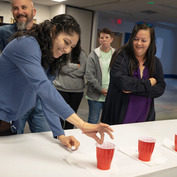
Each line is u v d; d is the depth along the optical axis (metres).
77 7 7.59
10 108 1.13
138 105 1.87
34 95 1.20
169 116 4.77
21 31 1.01
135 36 1.82
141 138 1.03
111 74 1.91
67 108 0.97
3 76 1.07
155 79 1.94
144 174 0.89
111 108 1.94
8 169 0.85
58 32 1.03
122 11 8.44
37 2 7.34
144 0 6.44
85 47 8.00
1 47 1.88
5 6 6.93
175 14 8.28
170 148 1.17
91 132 1.00
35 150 1.05
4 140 1.13
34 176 0.81
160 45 13.80
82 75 2.64
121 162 0.98
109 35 2.63
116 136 1.29
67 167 0.90
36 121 1.58
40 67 0.98
